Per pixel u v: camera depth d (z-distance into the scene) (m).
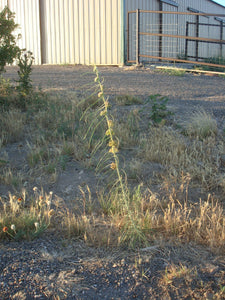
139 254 3.26
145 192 4.41
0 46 7.08
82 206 4.18
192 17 19.61
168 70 11.94
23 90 7.18
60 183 4.73
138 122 6.45
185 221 3.68
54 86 8.89
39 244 3.38
